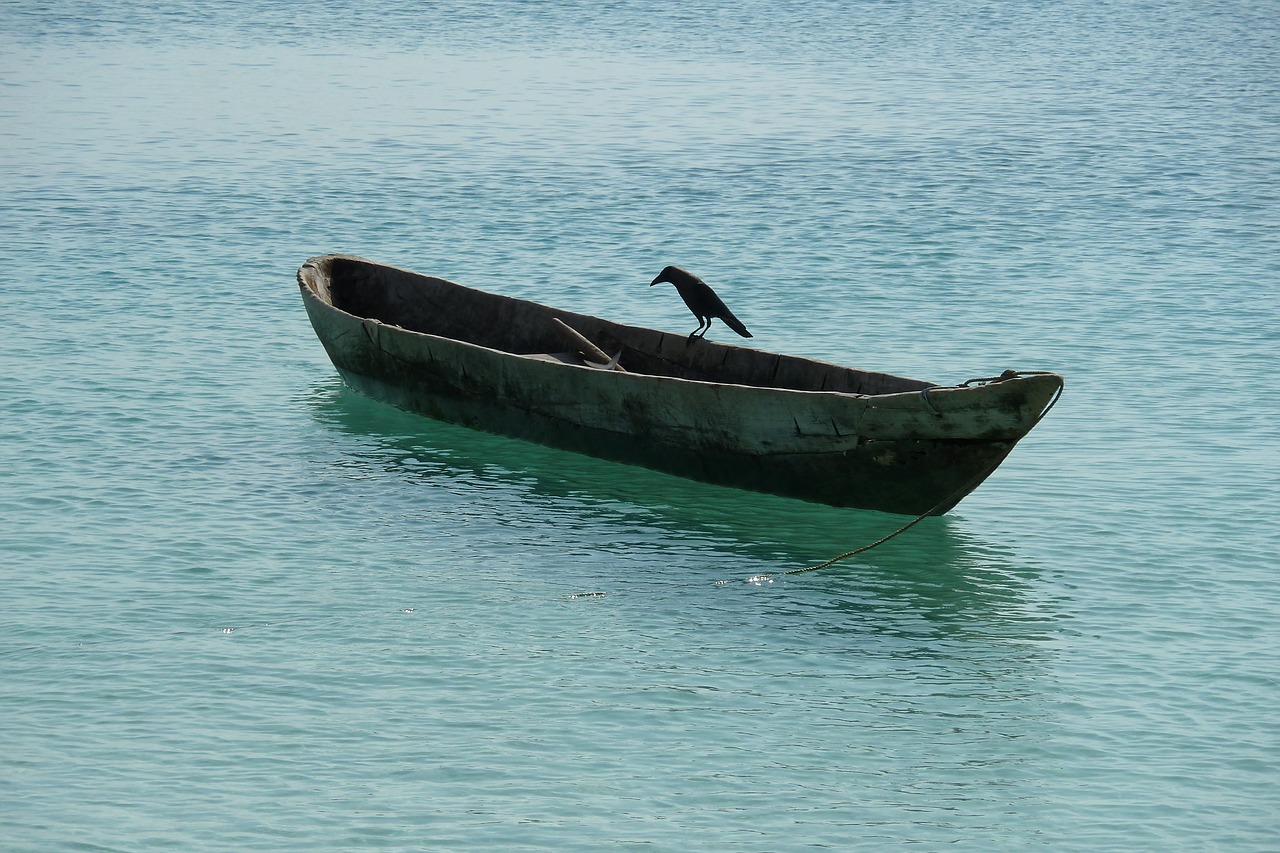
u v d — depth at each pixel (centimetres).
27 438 7719
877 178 15738
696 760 4778
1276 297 10925
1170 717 5078
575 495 7156
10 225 13000
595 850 4275
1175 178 15725
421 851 4253
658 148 17388
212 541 6475
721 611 5919
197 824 4362
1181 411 8312
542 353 8469
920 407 6456
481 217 13775
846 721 5050
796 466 6956
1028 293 11106
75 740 4806
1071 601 6016
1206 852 4319
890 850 4306
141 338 9688
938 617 5884
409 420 8225
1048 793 4612
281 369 9106
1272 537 6600
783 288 11306
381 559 6344
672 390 7156
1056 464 7525
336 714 5012
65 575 6084
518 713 5053
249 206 14038
